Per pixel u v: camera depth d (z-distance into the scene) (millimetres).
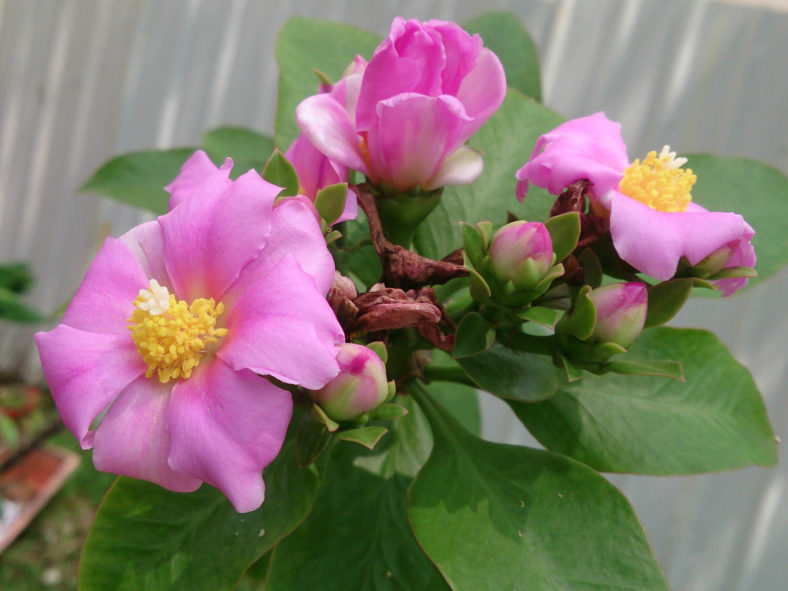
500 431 563
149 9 584
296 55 234
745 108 469
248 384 156
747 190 227
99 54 614
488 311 180
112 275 172
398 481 216
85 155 652
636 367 177
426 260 177
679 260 178
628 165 190
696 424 208
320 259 164
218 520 186
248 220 165
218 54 579
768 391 510
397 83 171
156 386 167
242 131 281
